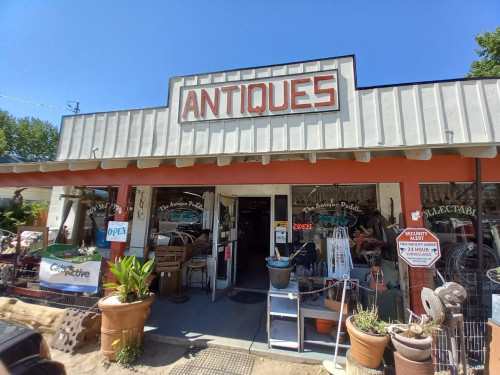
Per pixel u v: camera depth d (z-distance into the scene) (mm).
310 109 4496
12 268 4961
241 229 7551
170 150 5059
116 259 3814
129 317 3295
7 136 23281
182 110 5129
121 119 5477
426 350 2449
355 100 4395
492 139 3881
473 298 3648
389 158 3461
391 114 4250
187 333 3770
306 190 5605
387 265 4449
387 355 2898
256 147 4609
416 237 3133
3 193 11297
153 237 6180
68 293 4402
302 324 3404
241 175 3869
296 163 3719
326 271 4602
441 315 2621
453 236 4797
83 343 3504
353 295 3609
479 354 3039
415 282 3129
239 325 4035
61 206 7051
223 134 4832
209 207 6078
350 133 4324
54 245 4969
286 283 3701
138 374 2957
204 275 5867
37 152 25359
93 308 3955
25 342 1977
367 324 2805
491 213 4781
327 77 4523
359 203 5273
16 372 1801
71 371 3014
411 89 4234
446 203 4930
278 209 5652
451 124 4035
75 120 5793
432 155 3383
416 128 4125
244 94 4840
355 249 5031
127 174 4277
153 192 6371
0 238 5785
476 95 4043
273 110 4648
